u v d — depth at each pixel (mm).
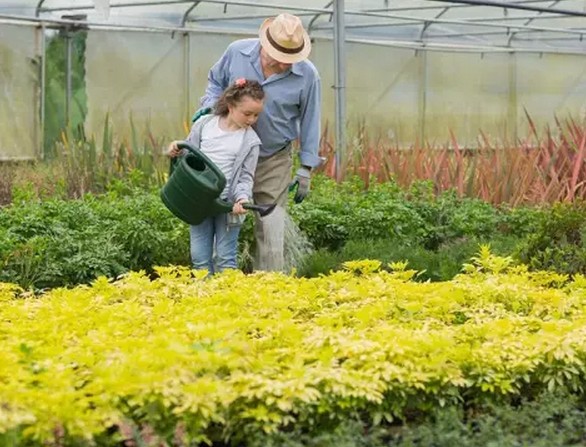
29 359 5598
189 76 19797
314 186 13766
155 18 19359
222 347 5633
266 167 9562
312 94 9500
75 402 4988
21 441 4852
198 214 8969
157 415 5125
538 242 9336
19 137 18438
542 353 6152
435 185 14547
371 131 22031
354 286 7609
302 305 7203
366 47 21891
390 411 5688
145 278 7871
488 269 8875
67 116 18797
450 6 21188
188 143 8938
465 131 23469
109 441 5066
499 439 5207
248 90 8953
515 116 24109
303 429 5523
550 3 23031
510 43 23922
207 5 19594
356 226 12141
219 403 5254
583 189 14375
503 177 14203
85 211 11164
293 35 9211
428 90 22828
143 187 13594
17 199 12141
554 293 7504
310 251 11258
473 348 6164
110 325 6355
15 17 18094
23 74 18391
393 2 21141
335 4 15328
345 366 5781
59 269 10008
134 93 19375
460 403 5895
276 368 5656
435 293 7438
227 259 9195
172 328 6219
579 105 25109
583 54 24938
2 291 7766
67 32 18719
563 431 5457
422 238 12375
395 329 6273
